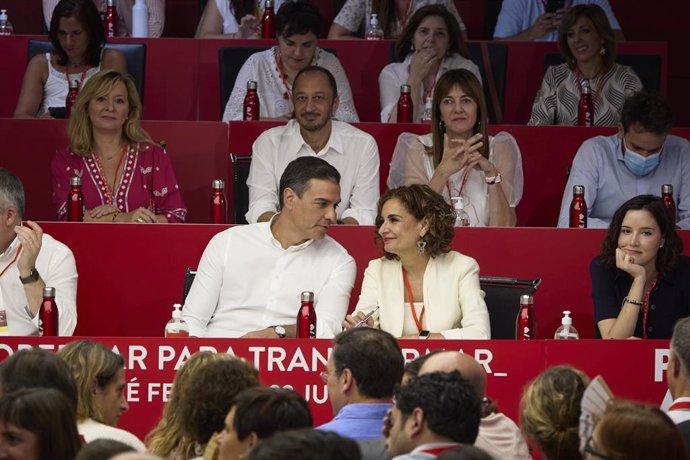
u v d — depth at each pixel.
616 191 21.25
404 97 23.61
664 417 9.08
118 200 20.50
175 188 20.88
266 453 7.86
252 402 9.69
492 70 25.77
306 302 15.68
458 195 20.52
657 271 17.20
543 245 18.33
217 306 17.41
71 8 24.64
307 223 17.08
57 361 11.33
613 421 9.05
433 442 9.79
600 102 25.14
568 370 10.58
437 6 25.09
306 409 9.80
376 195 21.16
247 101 23.50
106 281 18.14
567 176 22.03
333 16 29.78
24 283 16.23
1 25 27.86
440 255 17.05
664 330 17.11
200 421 10.98
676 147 21.52
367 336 11.89
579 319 18.30
